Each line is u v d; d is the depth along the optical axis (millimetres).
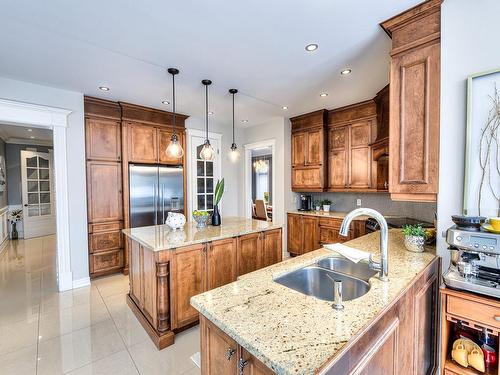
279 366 703
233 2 1666
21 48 2215
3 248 5234
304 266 1607
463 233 1312
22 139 6117
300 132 4578
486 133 1480
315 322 920
